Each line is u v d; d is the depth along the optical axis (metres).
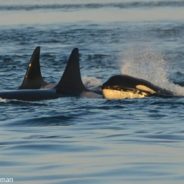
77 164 37.19
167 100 60.16
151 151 39.97
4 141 43.75
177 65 99.44
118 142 42.97
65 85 64.88
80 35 141.00
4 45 124.81
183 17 193.88
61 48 118.88
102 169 36.00
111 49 116.94
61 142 43.16
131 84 62.50
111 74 86.94
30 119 51.66
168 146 41.38
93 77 80.31
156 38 137.75
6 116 53.22
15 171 35.81
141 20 184.00
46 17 198.12
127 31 149.25
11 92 62.69
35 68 68.12
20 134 46.12
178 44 126.94
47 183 33.22
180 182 32.88
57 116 52.59
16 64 97.06
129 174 34.88
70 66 65.44
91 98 63.09
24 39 134.75
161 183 32.75
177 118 51.22
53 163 37.53
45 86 67.56
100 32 146.75
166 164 36.62
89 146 41.81
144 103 58.56
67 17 196.75
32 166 36.91
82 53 111.06
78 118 51.88
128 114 53.25
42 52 113.06
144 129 47.25
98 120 51.00
